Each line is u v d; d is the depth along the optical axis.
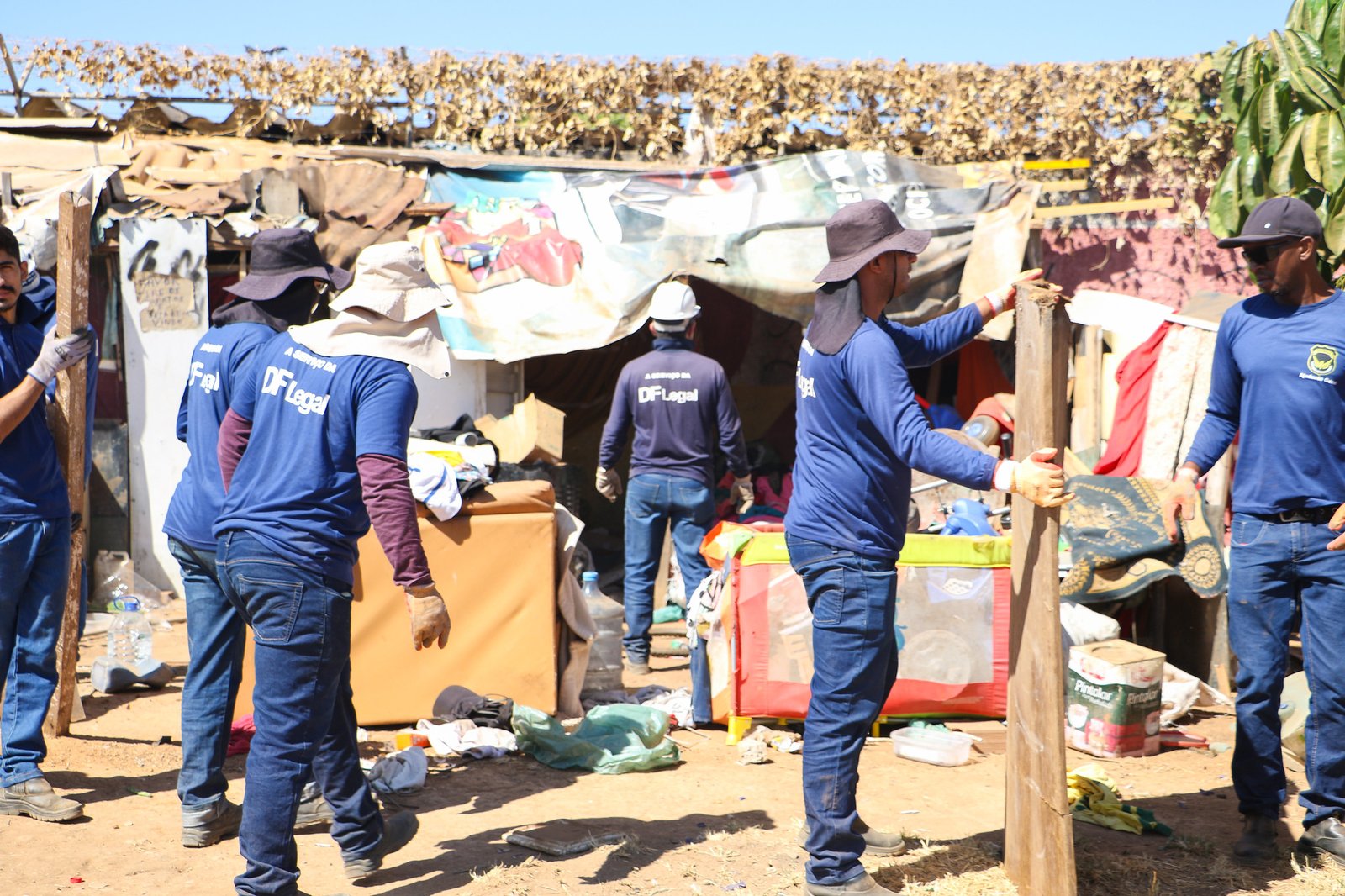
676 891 3.72
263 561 3.23
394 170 9.64
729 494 9.11
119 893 3.68
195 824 4.08
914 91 10.84
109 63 10.23
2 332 4.39
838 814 3.54
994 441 9.23
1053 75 10.76
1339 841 3.93
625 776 4.97
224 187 9.16
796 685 5.43
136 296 8.85
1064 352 3.23
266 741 3.27
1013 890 3.61
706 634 5.70
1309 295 4.05
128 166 9.42
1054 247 11.17
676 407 6.89
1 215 8.68
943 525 7.06
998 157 10.88
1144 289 10.94
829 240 3.59
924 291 9.29
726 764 5.17
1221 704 6.18
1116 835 4.26
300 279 4.17
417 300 3.44
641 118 10.76
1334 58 7.20
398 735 5.40
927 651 5.50
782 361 12.73
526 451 8.41
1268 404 4.02
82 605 5.53
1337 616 3.93
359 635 5.57
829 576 3.51
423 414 8.78
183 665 6.98
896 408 3.28
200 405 4.11
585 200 9.44
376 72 10.54
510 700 5.57
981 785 4.82
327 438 3.30
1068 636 5.65
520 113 10.71
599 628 6.43
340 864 3.96
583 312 8.67
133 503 8.92
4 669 4.37
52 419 5.21
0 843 4.08
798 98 10.78
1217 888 3.77
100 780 4.84
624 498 12.11
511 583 5.72
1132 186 10.91
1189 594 6.52
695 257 8.96
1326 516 3.96
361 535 3.44
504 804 4.58
